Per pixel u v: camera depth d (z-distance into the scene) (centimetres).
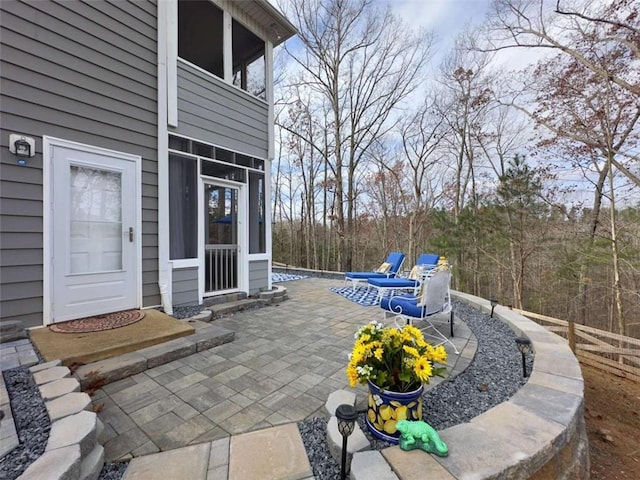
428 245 1131
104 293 339
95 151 330
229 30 476
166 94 392
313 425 183
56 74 303
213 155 455
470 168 1262
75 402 169
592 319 975
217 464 148
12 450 136
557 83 767
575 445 179
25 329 282
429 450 143
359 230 1669
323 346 316
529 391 201
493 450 144
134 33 362
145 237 374
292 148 1556
